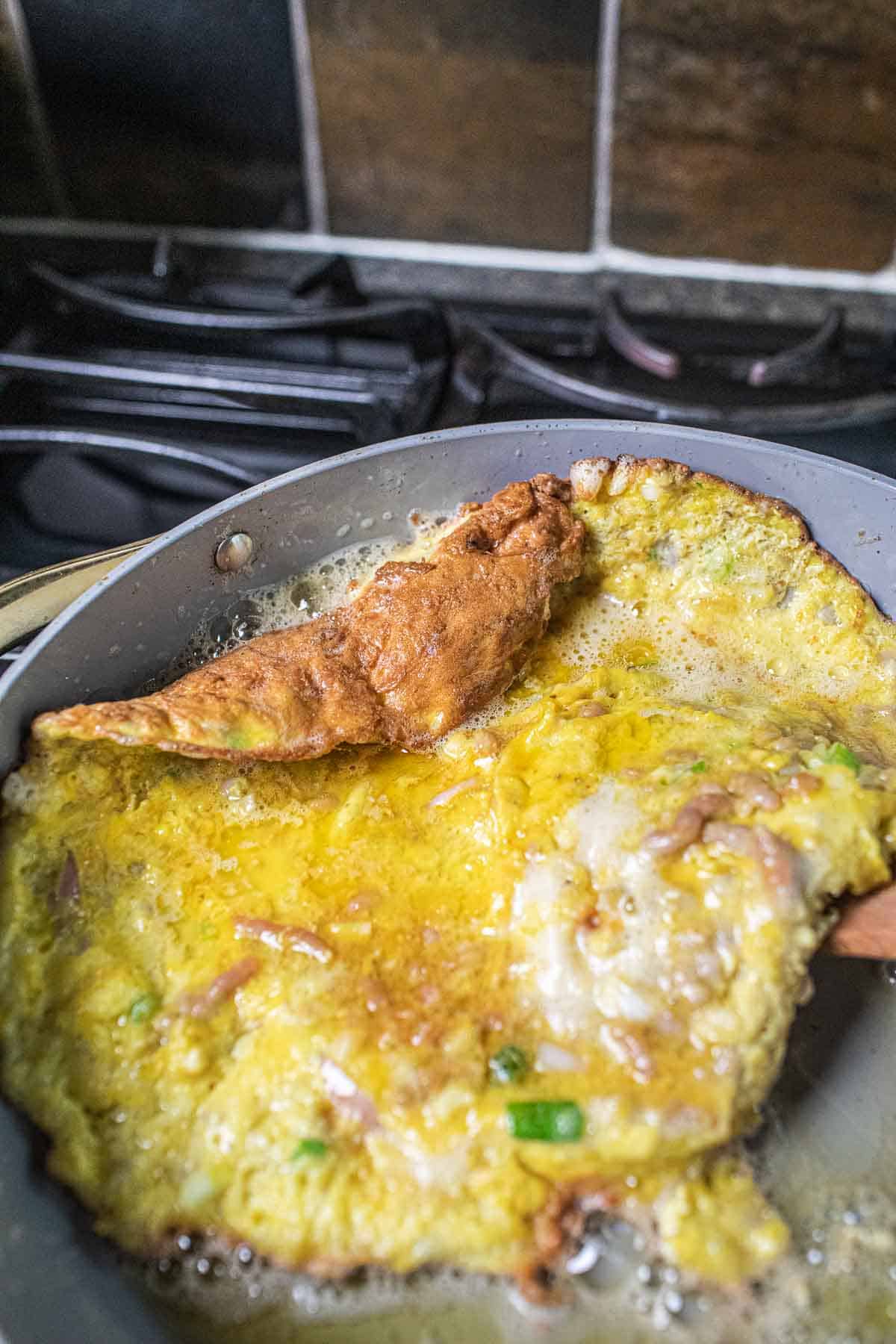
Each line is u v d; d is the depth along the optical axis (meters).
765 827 0.25
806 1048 0.27
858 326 0.48
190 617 0.30
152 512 0.41
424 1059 0.24
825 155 0.45
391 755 0.29
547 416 0.42
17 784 0.26
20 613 0.29
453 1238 0.23
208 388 0.44
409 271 0.50
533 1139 0.23
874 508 0.31
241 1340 0.23
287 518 0.30
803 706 0.30
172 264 0.46
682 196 0.47
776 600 0.32
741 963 0.24
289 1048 0.24
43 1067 0.24
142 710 0.26
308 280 0.45
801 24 0.42
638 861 0.25
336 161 0.48
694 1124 0.23
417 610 0.29
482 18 0.43
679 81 0.44
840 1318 0.23
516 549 0.30
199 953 0.26
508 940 0.25
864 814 0.26
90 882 0.27
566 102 0.45
